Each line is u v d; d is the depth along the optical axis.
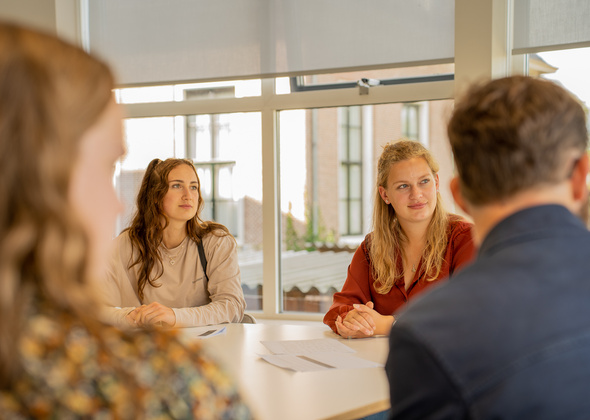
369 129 3.45
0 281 0.45
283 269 3.64
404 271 2.38
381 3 3.19
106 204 0.55
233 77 3.51
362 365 1.76
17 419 0.45
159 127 3.82
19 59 0.48
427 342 0.69
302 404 1.43
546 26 2.95
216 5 3.51
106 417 0.46
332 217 3.55
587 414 0.65
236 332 2.31
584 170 0.76
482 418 0.65
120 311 2.40
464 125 0.78
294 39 3.37
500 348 0.67
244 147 3.65
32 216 0.46
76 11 3.75
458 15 2.92
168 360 0.51
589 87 2.96
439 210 2.35
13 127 0.46
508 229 0.75
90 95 0.51
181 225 2.75
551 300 0.69
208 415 0.50
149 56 3.67
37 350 0.46
